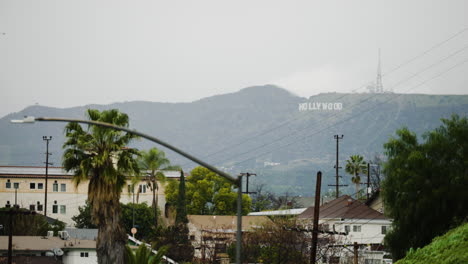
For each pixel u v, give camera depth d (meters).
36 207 184.12
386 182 84.38
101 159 65.62
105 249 65.81
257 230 114.75
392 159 84.44
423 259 59.84
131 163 68.25
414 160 81.12
